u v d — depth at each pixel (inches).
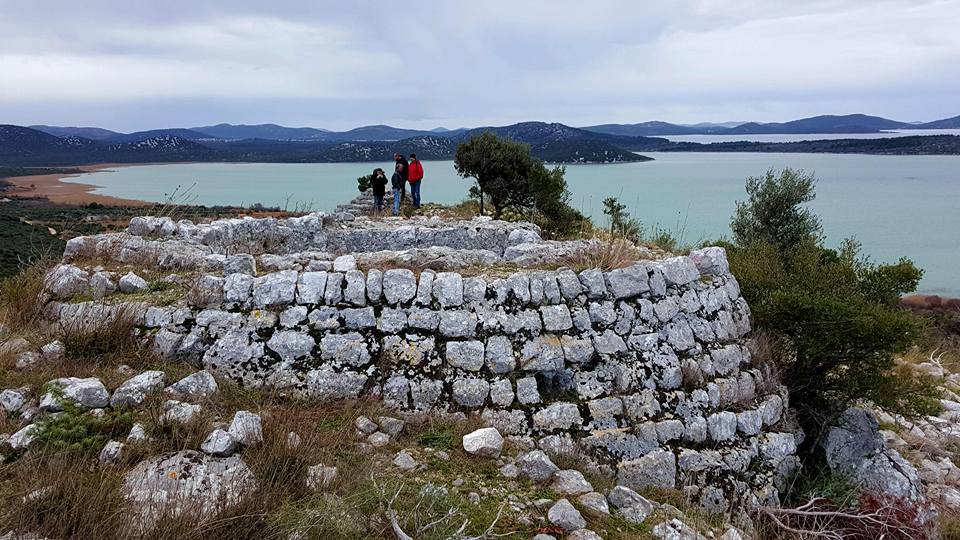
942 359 521.7
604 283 261.0
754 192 735.7
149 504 153.4
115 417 190.4
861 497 247.1
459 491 182.1
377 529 157.9
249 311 242.4
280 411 209.9
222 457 179.2
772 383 282.0
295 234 448.5
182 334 236.8
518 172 751.1
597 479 209.8
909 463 287.7
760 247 437.7
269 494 162.6
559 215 695.1
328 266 291.1
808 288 334.6
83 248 302.7
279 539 149.7
